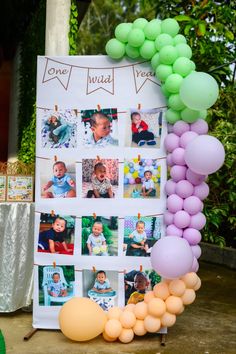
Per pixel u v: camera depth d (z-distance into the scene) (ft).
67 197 9.86
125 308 9.52
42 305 9.92
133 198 9.71
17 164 11.75
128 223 9.73
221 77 16.01
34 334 9.86
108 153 9.73
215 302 13.21
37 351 8.95
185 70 9.01
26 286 11.16
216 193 16.60
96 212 9.79
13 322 10.72
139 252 9.70
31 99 16.24
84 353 8.90
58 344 9.32
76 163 9.82
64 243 9.87
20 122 18.92
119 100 9.70
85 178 9.81
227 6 14.64
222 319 11.48
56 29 11.26
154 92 9.62
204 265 18.75
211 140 8.63
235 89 16.51
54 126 9.87
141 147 9.68
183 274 8.65
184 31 13.70
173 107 9.23
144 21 9.43
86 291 9.81
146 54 9.36
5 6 19.95
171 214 9.37
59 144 9.86
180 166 9.25
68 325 9.06
